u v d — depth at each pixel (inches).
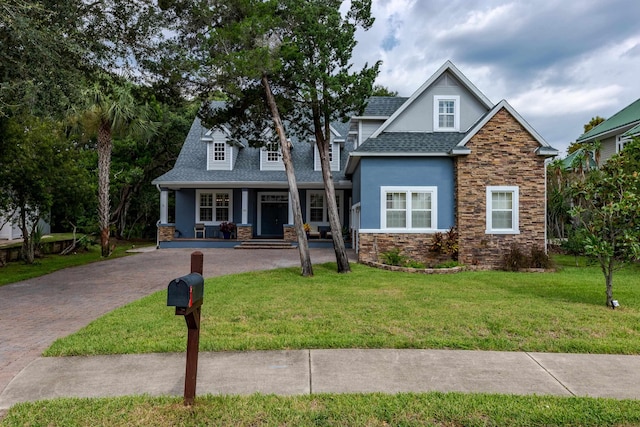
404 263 511.2
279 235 909.8
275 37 439.2
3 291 359.6
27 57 306.2
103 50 366.6
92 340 207.3
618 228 280.5
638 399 143.6
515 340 208.5
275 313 260.1
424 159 553.6
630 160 299.9
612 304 275.1
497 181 530.3
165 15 421.4
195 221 895.7
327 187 480.1
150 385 155.6
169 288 127.2
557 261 577.9
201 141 938.1
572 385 156.5
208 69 421.7
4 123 462.0
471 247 529.3
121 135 730.8
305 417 129.3
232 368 172.2
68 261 602.9
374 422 127.2
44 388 153.3
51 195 573.6
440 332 220.1
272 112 461.4
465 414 131.3
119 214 1046.4
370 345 200.2
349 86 460.8
